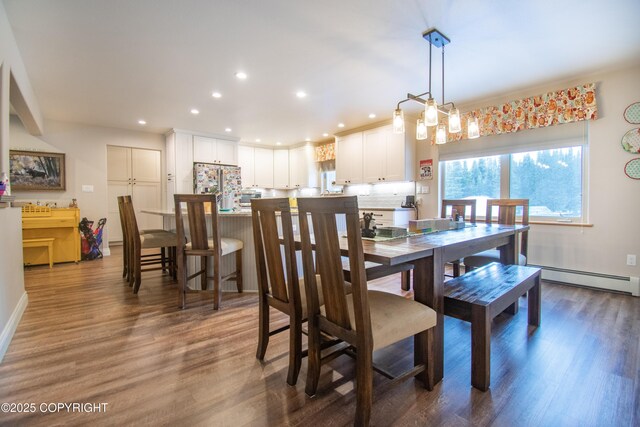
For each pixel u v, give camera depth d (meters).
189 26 2.32
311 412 1.35
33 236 4.38
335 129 5.58
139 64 2.93
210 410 1.36
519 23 2.30
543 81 3.39
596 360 1.77
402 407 1.38
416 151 4.88
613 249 3.11
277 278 1.63
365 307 1.20
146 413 1.34
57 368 1.70
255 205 1.70
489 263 2.63
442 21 2.28
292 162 6.96
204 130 5.59
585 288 3.21
